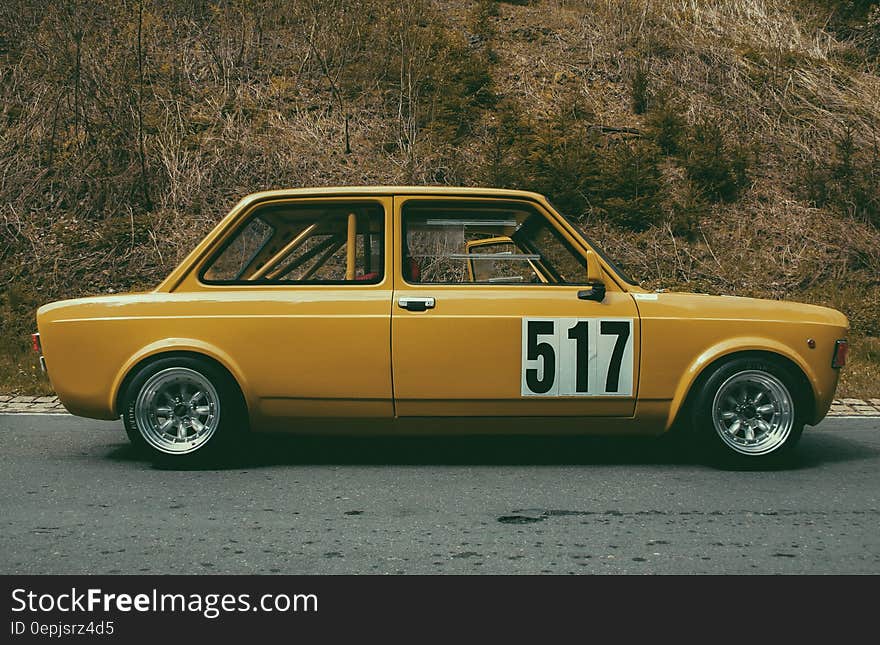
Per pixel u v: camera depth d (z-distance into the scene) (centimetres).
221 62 1590
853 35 1880
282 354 561
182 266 575
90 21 1584
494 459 605
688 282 1268
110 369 566
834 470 574
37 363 1013
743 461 571
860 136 1544
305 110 1520
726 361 570
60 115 1455
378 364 559
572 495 508
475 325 559
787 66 1722
